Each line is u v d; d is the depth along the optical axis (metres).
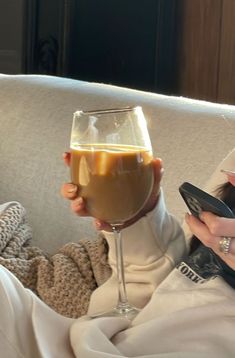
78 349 1.11
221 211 1.10
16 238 1.73
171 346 1.16
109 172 1.17
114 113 1.20
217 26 2.95
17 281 1.20
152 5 3.11
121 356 1.09
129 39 3.15
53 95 2.04
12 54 3.23
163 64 3.12
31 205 1.96
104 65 3.18
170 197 1.68
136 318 1.26
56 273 1.60
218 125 1.71
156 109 1.84
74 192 1.21
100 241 1.62
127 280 1.44
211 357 1.14
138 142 1.21
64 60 3.15
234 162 1.44
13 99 2.09
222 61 2.94
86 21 3.15
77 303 1.56
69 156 1.29
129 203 1.19
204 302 1.21
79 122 1.21
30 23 3.17
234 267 1.11
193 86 3.06
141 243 1.41
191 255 1.32
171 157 1.73
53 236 1.91
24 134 2.02
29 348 1.13
